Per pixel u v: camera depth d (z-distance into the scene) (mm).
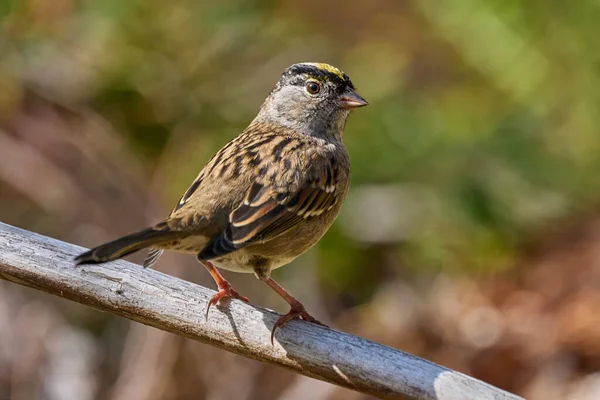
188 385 11469
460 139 12703
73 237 12250
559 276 12641
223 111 12992
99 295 7410
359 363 6902
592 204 12969
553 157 12805
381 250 12867
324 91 8945
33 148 12617
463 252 12914
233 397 11430
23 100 12828
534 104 12867
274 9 13648
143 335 11672
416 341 12422
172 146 12805
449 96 13250
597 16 12625
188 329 7324
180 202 8008
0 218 12320
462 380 6688
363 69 13570
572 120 12867
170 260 11750
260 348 7191
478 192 12641
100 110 12930
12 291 11961
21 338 11703
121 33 12867
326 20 14086
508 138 12734
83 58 12883
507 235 12906
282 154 8320
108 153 12641
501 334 12234
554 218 12914
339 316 12609
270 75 13227
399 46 13789
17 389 11461
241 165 8102
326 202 8523
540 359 11898
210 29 13055
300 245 8336
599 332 11844
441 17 13117
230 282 12023
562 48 12766
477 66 13078
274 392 11516
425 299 12734
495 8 12820
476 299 12656
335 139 9062
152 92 12914
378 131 12828
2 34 12938
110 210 12391
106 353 11805
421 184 12766
